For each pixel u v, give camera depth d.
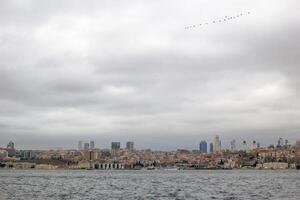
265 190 151.00
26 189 151.50
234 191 145.62
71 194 129.25
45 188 158.88
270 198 116.75
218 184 197.75
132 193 135.88
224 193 135.75
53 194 128.38
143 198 117.06
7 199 110.94
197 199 114.12
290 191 145.25
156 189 157.25
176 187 171.38
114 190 151.00
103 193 135.25
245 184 197.50
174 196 123.69
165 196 123.75
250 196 123.50
